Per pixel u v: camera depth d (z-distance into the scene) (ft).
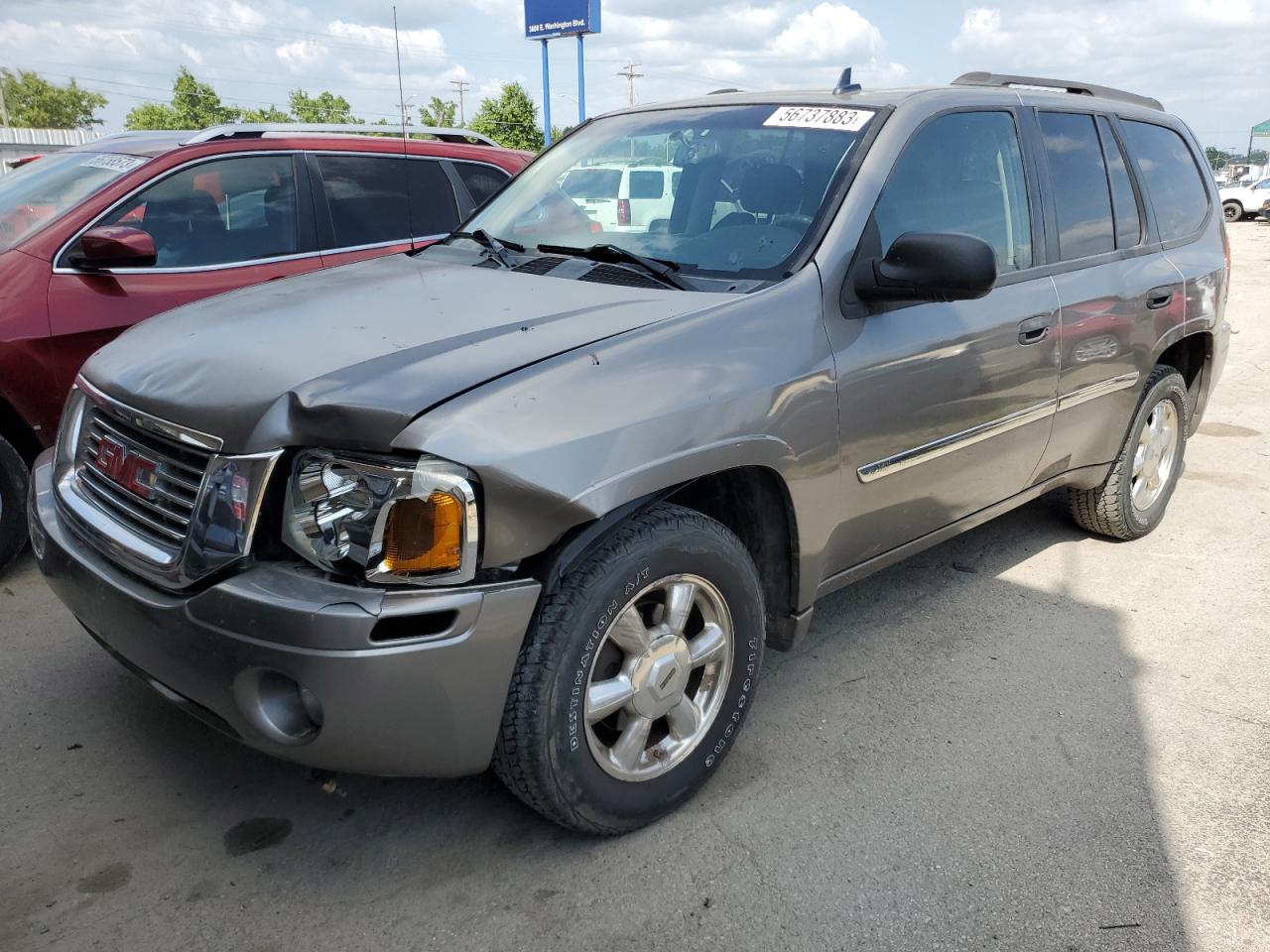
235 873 7.94
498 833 8.50
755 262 9.50
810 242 9.46
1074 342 12.31
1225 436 22.07
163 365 8.23
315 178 16.76
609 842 8.41
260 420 7.06
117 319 13.98
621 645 7.97
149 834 8.37
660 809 8.51
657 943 7.33
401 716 6.77
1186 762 9.80
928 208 10.53
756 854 8.30
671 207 10.72
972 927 7.57
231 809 8.72
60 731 9.80
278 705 7.02
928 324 10.09
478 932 7.38
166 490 7.62
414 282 9.95
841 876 8.07
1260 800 9.20
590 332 7.98
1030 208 12.07
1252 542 15.71
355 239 17.15
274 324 8.66
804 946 7.35
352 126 17.99
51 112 232.94
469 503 6.72
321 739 6.82
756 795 9.08
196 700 7.29
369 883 7.88
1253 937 7.54
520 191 12.39
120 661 8.15
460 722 7.02
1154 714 10.67
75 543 8.23
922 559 14.78
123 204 14.57
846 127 10.54
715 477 9.00
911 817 8.82
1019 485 12.47
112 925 7.34
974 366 10.66
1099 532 15.37
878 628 12.51
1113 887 8.04
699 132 11.37
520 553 7.00
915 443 10.15
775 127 10.94
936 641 12.20
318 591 6.68
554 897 7.75
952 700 10.84
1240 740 10.21
